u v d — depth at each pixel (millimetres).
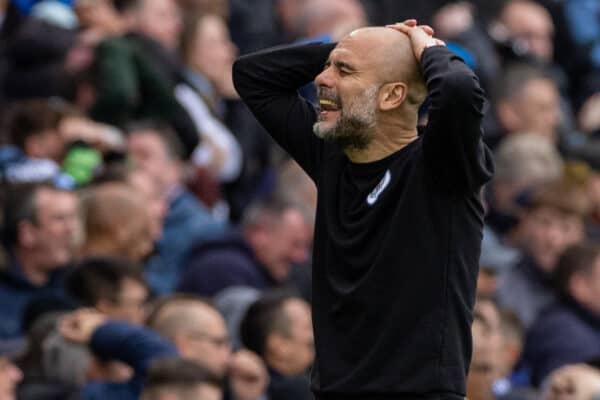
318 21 34125
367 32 13516
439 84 12883
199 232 29109
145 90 31562
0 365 20734
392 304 13281
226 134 33750
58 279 25422
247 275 27125
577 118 42719
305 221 27922
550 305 28516
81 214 25875
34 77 31703
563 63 43219
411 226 13266
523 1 42969
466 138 12930
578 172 31938
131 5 33688
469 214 13391
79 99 31094
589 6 43562
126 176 27375
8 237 25109
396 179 13352
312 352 24125
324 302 13727
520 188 31656
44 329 22094
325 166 14016
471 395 22609
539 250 29766
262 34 39375
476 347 22547
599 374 23672
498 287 29469
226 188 33938
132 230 25938
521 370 27672
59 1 33094
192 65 34750
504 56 38156
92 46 31859
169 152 29562
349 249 13508
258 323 23906
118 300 23000
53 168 27953
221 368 23016
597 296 28031
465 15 38500
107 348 21391
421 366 13203
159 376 20312
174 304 23031
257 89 14641
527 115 35875
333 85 13500
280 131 14523
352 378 13359
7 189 26359
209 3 37281
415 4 42500
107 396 21172
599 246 28422
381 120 13469
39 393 21406
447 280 13250
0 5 34906
